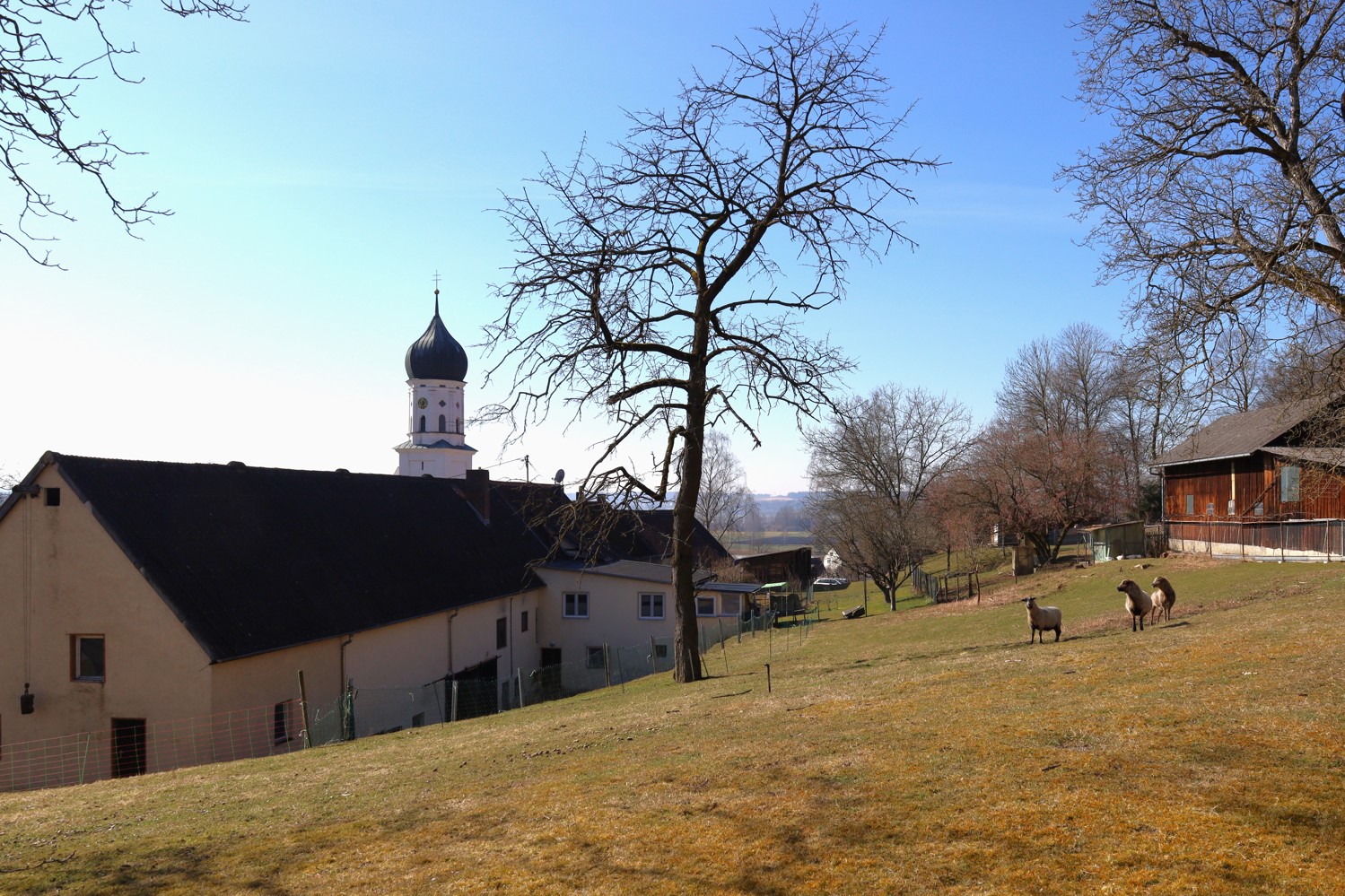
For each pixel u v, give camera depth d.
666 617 42.75
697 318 21.86
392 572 34.03
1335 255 16.31
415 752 15.04
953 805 7.99
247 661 24.66
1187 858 6.38
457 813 9.91
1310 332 17.39
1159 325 17.62
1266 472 36.47
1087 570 38.41
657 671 37.88
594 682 40.41
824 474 63.62
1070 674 13.48
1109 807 7.46
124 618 24.05
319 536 32.31
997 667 15.34
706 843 7.82
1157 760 8.55
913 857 6.96
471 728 18.23
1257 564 30.48
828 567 90.56
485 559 41.53
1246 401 45.38
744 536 157.38
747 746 11.28
